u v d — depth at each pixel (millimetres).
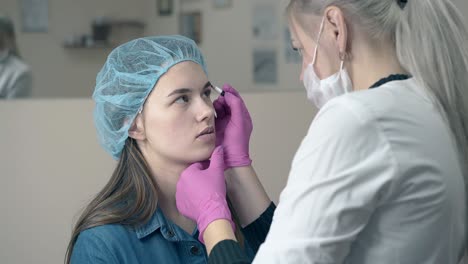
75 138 2076
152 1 2678
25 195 2096
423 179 823
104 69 1152
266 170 2068
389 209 833
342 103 842
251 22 2443
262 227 1253
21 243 2111
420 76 885
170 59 1107
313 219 810
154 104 1108
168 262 1091
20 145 2078
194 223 1186
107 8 2623
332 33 941
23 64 2266
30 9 2471
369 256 857
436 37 876
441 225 853
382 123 820
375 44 926
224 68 2514
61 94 2475
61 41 2506
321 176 816
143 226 1094
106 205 1108
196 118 1109
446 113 886
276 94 2055
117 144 1171
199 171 1088
